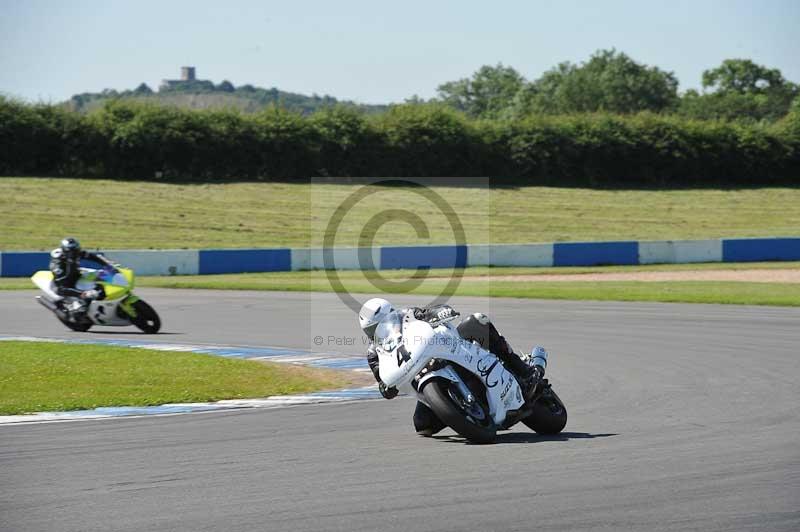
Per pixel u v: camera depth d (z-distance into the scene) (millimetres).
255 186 182750
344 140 197625
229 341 55812
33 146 180125
